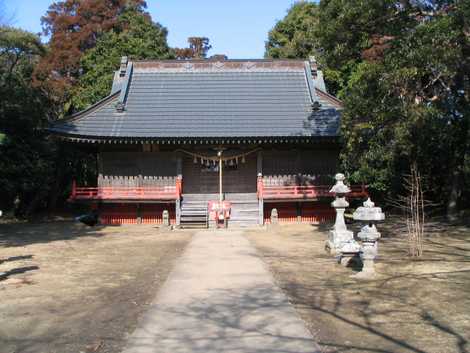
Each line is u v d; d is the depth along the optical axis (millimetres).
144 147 26922
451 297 9461
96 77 38094
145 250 17047
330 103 28516
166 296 9680
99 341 7094
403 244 17141
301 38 40750
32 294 10125
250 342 6871
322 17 18328
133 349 6617
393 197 29000
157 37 42531
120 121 26641
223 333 7285
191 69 30672
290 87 29750
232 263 13859
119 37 39812
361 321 7980
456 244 16656
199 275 11984
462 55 16188
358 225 24844
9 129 28172
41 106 30484
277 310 8578
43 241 19844
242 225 26156
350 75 31688
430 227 21859
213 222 25828
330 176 27531
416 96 18141
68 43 41938
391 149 19031
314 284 10922
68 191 38031
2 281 11438
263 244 18516
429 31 14906
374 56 18609
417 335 7238
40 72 38906
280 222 27281
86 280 11609
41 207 36156
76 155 35688
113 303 9297
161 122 26688
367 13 16469
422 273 11781
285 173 27578
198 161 28312
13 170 27938
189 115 27234
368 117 18078
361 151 20078
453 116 21828
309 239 20109
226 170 28453
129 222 27250
